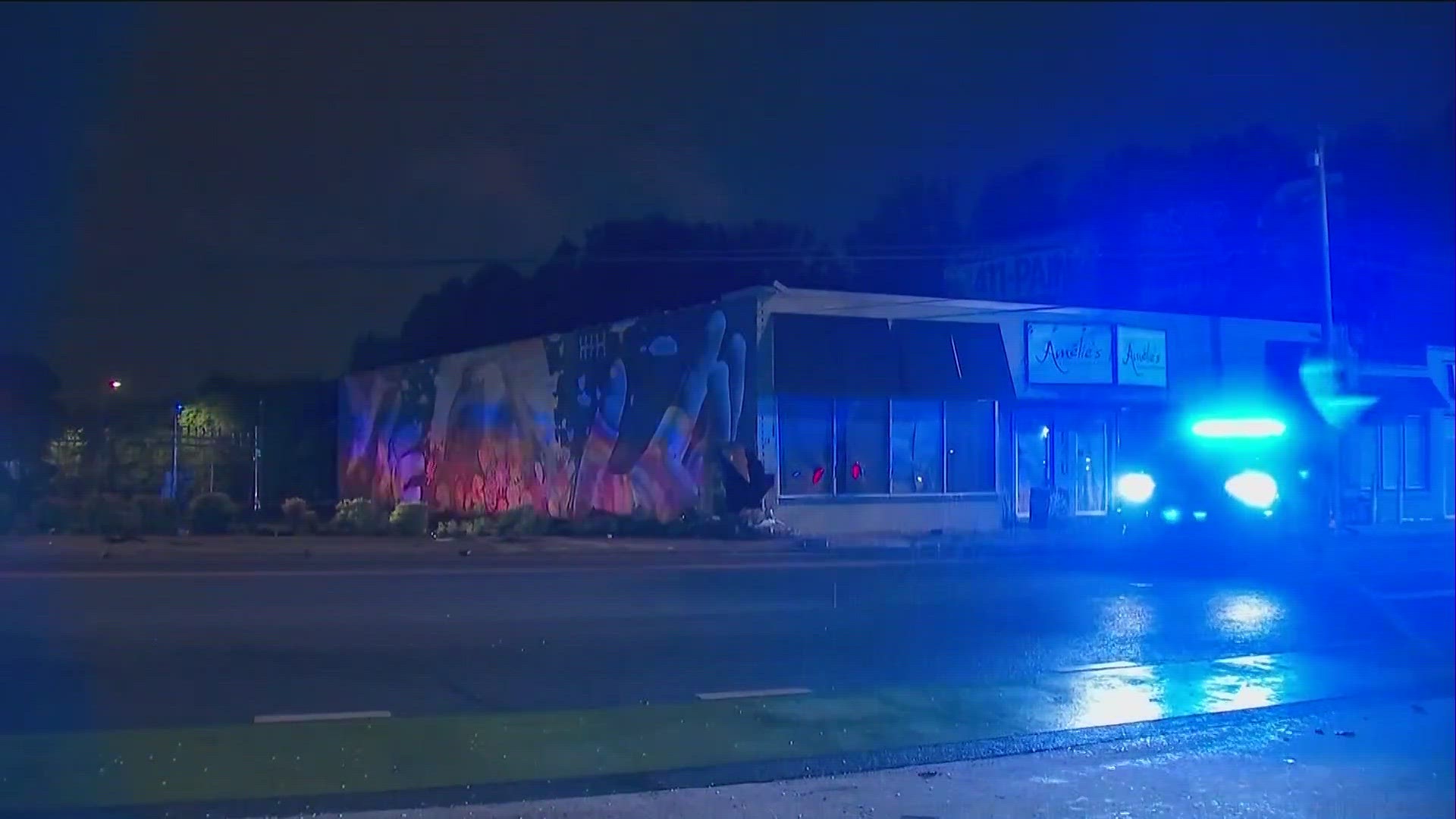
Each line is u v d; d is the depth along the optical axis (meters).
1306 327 35.22
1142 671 12.19
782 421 28.95
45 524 28.95
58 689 10.27
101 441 41.28
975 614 15.52
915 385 29.77
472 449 41.25
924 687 11.28
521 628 13.82
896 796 8.03
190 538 27.97
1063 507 32.31
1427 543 29.19
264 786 7.86
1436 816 7.73
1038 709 10.52
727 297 29.62
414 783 8.02
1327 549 27.20
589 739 9.22
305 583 17.52
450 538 29.20
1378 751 9.36
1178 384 33.47
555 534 30.12
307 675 11.10
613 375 34.16
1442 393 36.53
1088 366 32.25
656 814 7.54
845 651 12.91
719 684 11.23
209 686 10.53
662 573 19.84
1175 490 31.50
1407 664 12.83
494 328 54.62
